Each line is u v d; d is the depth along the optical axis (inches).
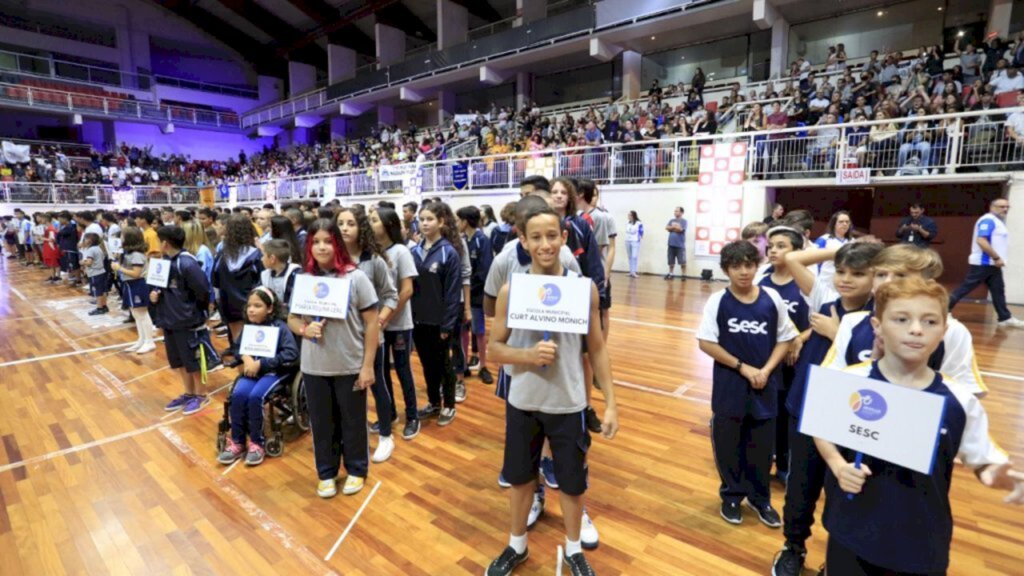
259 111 1085.1
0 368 203.8
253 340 130.1
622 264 441.1
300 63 1098.7
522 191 127.5
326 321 107.1
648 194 421.4
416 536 98.0
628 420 147.5
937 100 320.2
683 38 605.9
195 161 1063.0
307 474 122.0
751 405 95.0
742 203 374.6
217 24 1061.8
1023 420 141.7
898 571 51.2
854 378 53.1
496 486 115.6
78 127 992.9
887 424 50.9
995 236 236.7
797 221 131.6
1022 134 281.3
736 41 595.5
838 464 53.7
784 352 94.5
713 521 100.5
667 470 120.3
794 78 478.3
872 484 52.9
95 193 776.3
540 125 595.8
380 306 124.0
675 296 332.8
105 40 1021.8
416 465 124.8
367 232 120.0
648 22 553.6
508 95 824.3
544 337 75.2
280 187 728.3
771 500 106.2
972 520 99.6
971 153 296.8
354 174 618.5
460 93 859.4
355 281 107.7
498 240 192.4
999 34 429.4
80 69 951.6
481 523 102.0
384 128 882.1
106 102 933.8
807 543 93.2
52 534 99.7
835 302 83.9
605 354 79.2
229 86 1166.3
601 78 724.0
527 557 90.3
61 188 744.3
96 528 101.3
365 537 97.8
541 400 77.5
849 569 55.2
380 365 125.8
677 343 225.5
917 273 61.6
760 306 93.4
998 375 174.4
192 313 158.1
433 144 687.7
